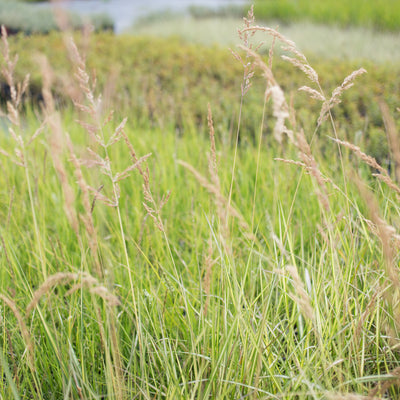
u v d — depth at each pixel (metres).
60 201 3.29
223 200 1.26
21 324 1.46
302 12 17.28
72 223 1.26
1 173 3.67
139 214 3.04
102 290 1.22
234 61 8.21
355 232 2.16
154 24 18.19
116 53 9.59
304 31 13.79
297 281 1.34
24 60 7.78
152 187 3.37
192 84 7.70
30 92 6.64
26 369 1.77
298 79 6.81
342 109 5.73
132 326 2.05
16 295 2.21
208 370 1.78
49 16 13.73
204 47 10.85
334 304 1.93
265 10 18.28
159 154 4.09
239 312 1.58
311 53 9.15
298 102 5.70
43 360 1.85
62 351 1.75
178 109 6.21
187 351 1.87
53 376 1.89
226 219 1.42
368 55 9.87
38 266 2.24
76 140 4.43
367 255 2.28
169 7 20.81
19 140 1.66
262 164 3.88
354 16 15.34
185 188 3.66
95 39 10.30
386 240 1.30
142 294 1.97
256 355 1.63
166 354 1.69
